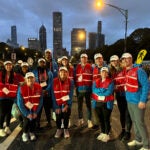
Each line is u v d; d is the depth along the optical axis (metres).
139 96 5.73
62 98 6.84
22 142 6.57
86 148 6.14
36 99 6.70
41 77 7.55
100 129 7.55
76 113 9.97
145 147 5.79
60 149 6.08
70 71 8.20
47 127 7.88
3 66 7.22
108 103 6.56
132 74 5.77
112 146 6.26
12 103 7.20
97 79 6.79
